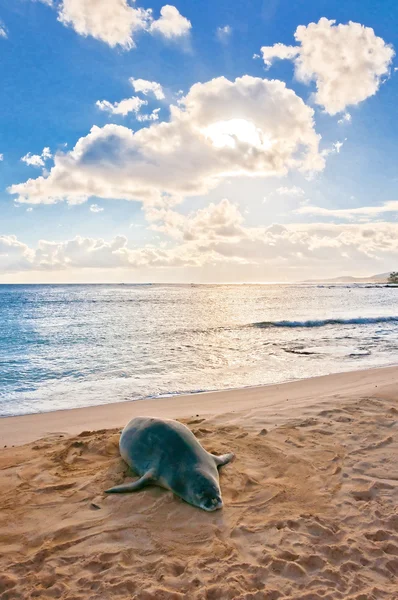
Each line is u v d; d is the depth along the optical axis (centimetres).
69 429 683
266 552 363
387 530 392
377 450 566
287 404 786
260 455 558
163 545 375
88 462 547
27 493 464
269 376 1087
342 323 2364
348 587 323
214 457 527
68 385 998
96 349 1489
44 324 2289
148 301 4759
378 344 1598
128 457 532
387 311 3256
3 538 387
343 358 1325
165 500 452
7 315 2886
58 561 354
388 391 844
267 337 1795
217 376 1089
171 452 497
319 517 414
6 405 836
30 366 1203
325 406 757
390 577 336
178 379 1056
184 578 332
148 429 542
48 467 530
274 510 429
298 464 529
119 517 419
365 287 11388
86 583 329
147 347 1537
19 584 328
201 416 731
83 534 391
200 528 400
